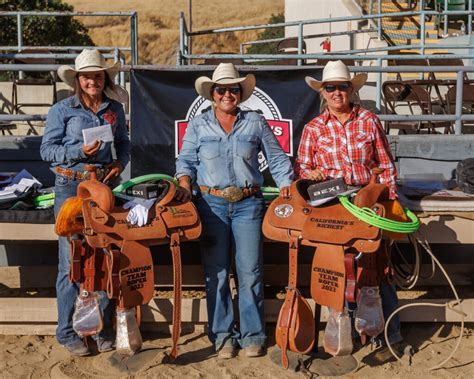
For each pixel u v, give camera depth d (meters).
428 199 4.48
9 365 4.04
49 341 4.39
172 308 4.42
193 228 3.88
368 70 5.59
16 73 10.02
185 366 3.99
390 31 12.54
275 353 4.12
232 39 32.78
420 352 4.22
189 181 4.05
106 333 4.16
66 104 3.92
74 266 3.81
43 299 4.39
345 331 3.72
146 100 5.28
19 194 4.35
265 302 4.50
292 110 5.34
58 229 3.80
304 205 3.89
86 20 33.97
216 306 4.07
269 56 6.52
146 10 35.16
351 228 3.74
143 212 3.78
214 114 3.99
